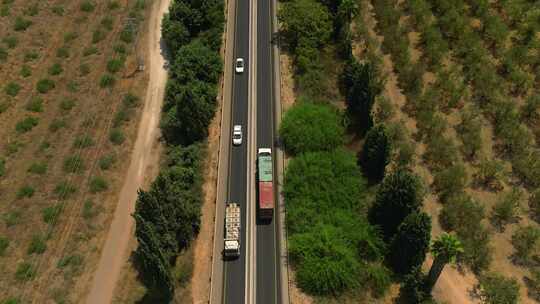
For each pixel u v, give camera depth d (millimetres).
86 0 175250
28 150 130875
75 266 108250
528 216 108750
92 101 142625
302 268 101188
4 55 153375
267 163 116438
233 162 123438
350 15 145000
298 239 103875
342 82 136250
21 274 106250
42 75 149750
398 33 147750
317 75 137500
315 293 99312
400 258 99312
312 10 144375
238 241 106312
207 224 112312
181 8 151500
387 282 99000
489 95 128500
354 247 103000
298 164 116062
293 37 146625
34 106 140250
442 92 132500
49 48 158375
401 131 123562
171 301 99812
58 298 102938
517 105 127875
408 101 131500
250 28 155875
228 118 132500
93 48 157250
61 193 121188
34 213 117625
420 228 92000
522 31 142000
